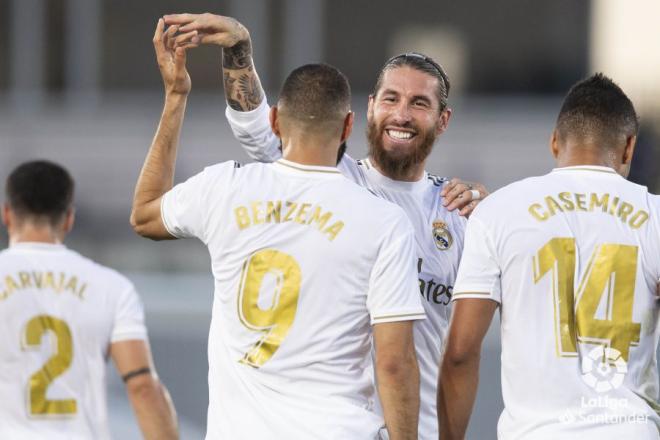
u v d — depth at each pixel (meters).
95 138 60.50
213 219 13.32
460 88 63.09
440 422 13.72
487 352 33.22
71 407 13.34
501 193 13.38
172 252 53.72
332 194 13.19
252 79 15.37
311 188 13.22
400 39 63.22
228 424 13.14
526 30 62.91
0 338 13.29
